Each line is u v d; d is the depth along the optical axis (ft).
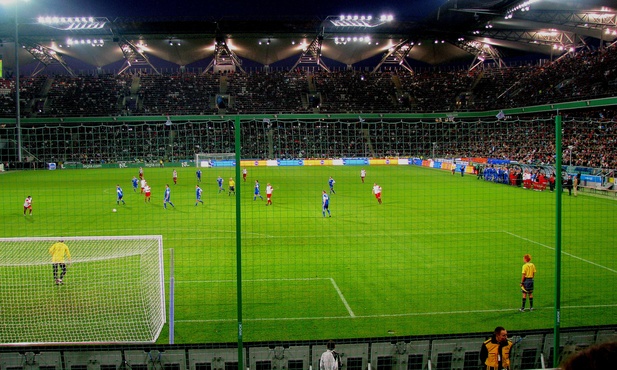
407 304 47.29
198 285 53.11
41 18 200.13
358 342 32.45
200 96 249.75
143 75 263.70
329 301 48.11
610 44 200.13
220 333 40.45
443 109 233.76
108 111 223.51
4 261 56.13
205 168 210.38
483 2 185.57
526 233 79.25
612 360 6.02
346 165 212.64
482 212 99.96
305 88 260.42
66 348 34.50
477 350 33.04
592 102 159.33
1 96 239.91
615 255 65.10
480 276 56.34
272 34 239.71
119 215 97.55
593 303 47.57
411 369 32.78
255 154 213.05
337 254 66.39
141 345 35.50
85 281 50.88
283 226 85.97
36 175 180.65
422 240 74.69
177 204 112.98
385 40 256.32
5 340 37.04
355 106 245.45
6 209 104.58
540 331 33.45
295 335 40.06
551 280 54.65
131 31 230.68
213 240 75.20
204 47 260.83
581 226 84.48
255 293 50.55
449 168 189.88
